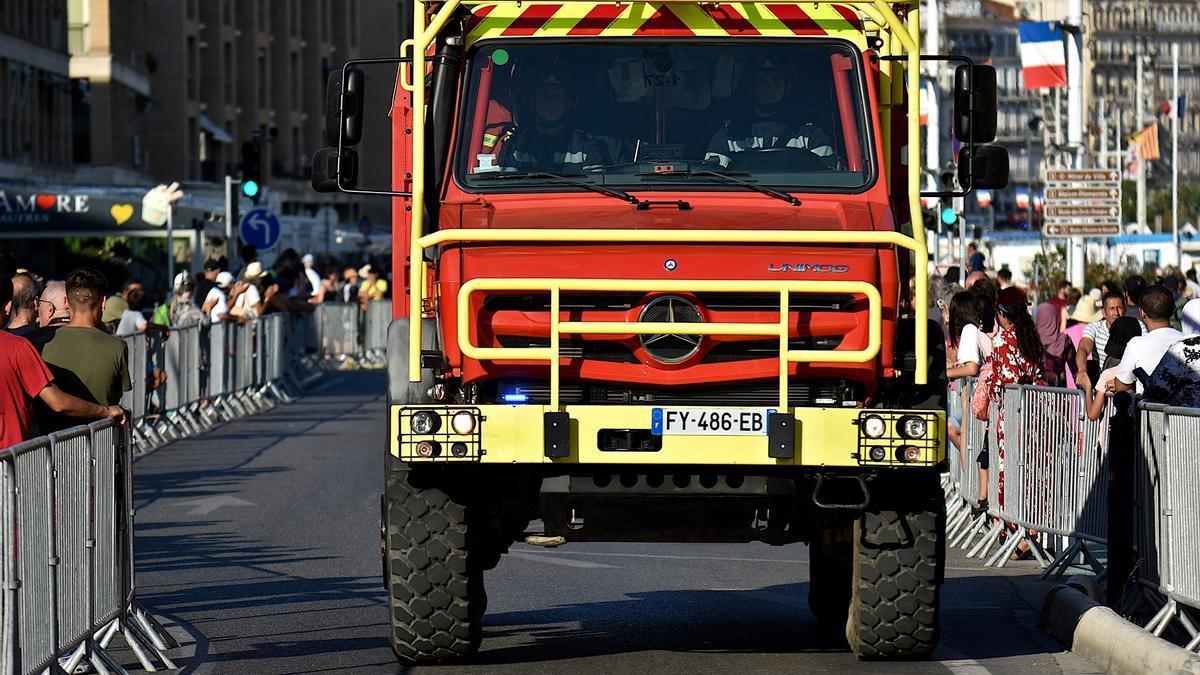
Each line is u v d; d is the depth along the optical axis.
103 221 56.28
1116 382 19.69
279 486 30.08
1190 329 26.48
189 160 117.56
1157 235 121.25
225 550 23.11
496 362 14.47
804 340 14.55
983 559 23.05
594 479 14.64
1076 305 42.31
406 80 16.11
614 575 21.05
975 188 15.60
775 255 14.40
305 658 16.02
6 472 13.05
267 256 74.88
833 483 14.71
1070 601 16.94
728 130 15.53
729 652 16.17
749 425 14.30
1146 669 14.91
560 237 14.38
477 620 15.36
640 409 14.27
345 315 66.00
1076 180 46.81
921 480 15.04
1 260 23.69
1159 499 16.69
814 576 17.31
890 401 14.91
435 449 14.26
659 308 14.45
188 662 15.95
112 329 35.19
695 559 22.44
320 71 144.38
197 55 119.06
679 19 15.71
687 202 14.85
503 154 15.45
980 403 23.80
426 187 15.41
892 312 14.54
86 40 97.06
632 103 15.55
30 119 88.69
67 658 15.01
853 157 15.45
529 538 15.52
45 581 13.93
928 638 15.20
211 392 42.34
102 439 15.62
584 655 16.05
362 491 29.39
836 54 15.69
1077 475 20.56
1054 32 51.72
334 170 15.66
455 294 14.54
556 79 15.60
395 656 15.78
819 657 15.89
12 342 16.23
